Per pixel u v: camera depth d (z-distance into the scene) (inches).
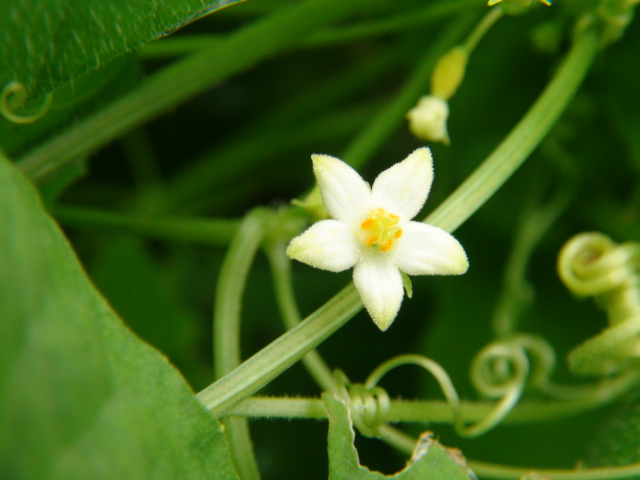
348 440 2.9
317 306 4.6
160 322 4.4
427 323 4.5
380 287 2.9
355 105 5.2
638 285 3.7
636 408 3.5
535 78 4.3
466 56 3.5
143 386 2.6
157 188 4.9
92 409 2.4
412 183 3.0
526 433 4.1
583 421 4.1
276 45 3.7
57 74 2.9
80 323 2.5
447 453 3.0
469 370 4.2
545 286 4.3
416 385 4.4
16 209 2.4
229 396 2.9
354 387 3.2
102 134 3.5
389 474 4.3
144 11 2.9
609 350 3.5
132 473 2.4
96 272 4.4
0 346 2.3
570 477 3.4
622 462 3.4
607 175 4.3
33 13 2.8
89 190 4.9
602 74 4.2
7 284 2.3
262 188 5.0
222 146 5.0
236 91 5.2
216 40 4.0
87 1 2.8
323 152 5.0
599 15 3.6
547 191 4.3
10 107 3.0
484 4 4.0
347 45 5.3
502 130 4.3
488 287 4.3
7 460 2.3
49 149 3.4
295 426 4.5
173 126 5.1
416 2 4.5
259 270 4.8
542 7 4.2
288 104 4.9
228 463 2.8
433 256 2.9
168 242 5.0
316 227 2.9
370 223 2.9
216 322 3.5
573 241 3.7
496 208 4.3
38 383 2.3
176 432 2.7
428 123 3.4
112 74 3.4
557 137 4.2
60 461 2.3
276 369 2.9
